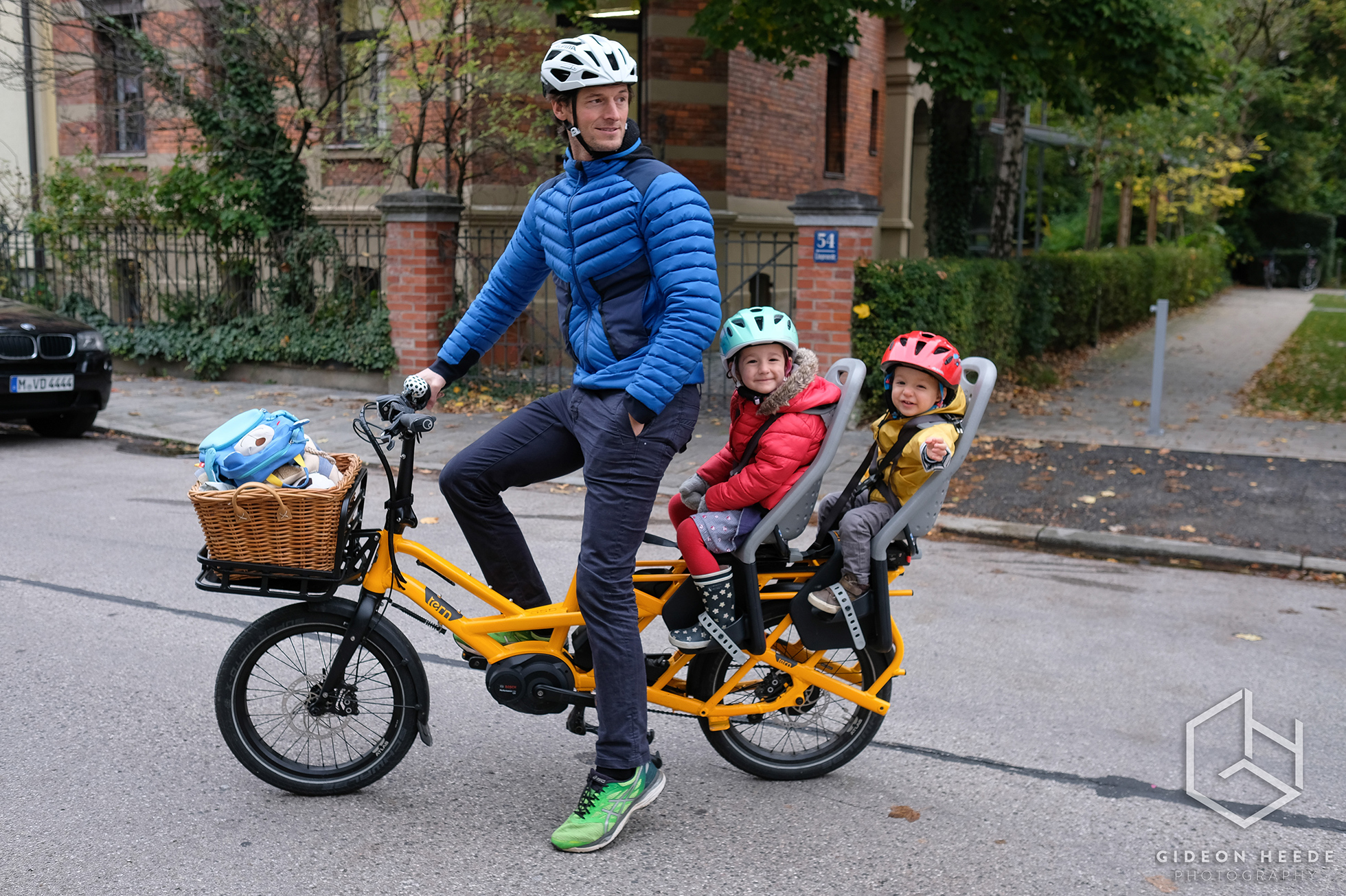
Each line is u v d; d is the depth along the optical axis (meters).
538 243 3.30
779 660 3.42
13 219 14.34
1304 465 8.45
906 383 3.19
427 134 13.03
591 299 3.06
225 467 3.03
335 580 3.12
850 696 3.46
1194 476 8.06
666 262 2.91
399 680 3.32
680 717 4.07
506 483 3.24
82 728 3.81
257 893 2.82
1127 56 11.74
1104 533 6.66
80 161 14.16
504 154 12.86
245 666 3.28
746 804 3.38
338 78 12.92
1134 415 10.78
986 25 10.90
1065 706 4.18
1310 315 24.17
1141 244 33.69
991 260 12.05
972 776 3.59
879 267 9.77
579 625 3.28
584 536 3.09
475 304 3.43
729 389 11.46
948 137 14.30
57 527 6.48
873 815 3.31
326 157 14.14
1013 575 6.03
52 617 4.92
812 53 12.02
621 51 2.92
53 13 13.52
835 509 3.41
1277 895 2.89
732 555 3.28
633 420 2.93
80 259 13.42
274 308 12.51
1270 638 5.02
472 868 2.96
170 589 5.35
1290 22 23.55
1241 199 35.41
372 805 3.32
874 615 3.33
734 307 15.26
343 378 12.04
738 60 15.06
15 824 3.15
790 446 3.11
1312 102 33.38
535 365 12.48
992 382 3.14
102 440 9.56
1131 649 4.84
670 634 3.30
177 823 3.18
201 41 13.01
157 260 13.20
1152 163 23.92
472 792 3.41
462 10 11.99
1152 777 3.60
